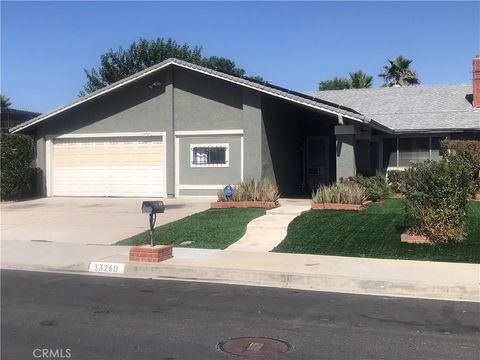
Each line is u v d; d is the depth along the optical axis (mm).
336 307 7793
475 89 25266
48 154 22422
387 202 18219
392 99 27781
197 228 13969
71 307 7742
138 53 43406
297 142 24703
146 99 21297
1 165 20734
